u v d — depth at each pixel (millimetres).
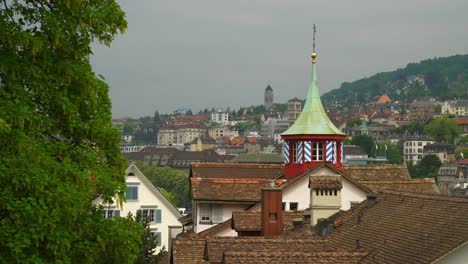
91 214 37250
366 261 35906
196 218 74688
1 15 34031
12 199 31266
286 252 36000
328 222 47156
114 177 37781
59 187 32469
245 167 81812
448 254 32312
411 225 37500
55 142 35594
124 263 37625
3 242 31156
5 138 32031
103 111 37969
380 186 73562
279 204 52594
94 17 36875
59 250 32719
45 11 35375
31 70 34219
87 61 37531
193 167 80938
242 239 41562
